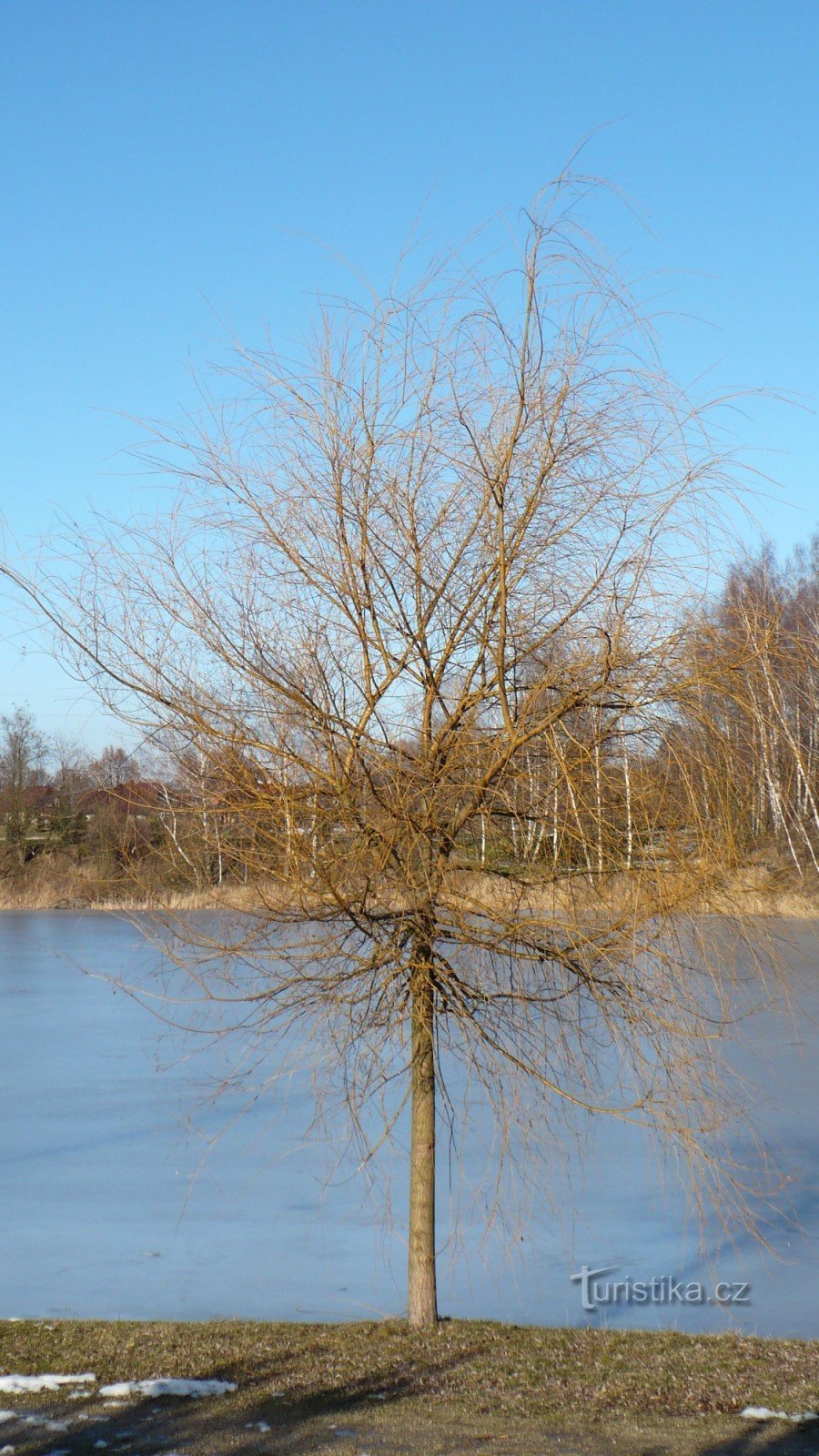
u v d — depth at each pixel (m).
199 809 7.53
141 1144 14.11
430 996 7.83
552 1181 11.88
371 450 7.84
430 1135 8.40
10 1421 6.41
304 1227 11.03
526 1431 6.23
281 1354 7.64
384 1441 6.10
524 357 7.71
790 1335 8.34
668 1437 6.14
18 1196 12.14
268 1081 8.43
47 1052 20.48
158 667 7.66
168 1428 6.32
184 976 11.72
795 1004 16.38
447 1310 8.98
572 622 7.61
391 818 7.33
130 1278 9.73
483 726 7.65
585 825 7.21
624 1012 7.57
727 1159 10.23
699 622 7.33
